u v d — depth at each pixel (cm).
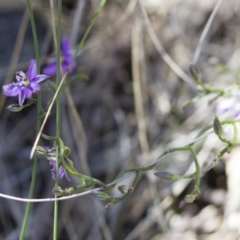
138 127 50
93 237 48
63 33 53
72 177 49
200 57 55
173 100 53
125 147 52
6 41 53
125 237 49
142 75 52
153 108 53
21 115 53
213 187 51
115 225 49
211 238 48
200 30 56
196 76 40
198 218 49
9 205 50
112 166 51
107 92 54
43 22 54
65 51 43
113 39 55
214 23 56
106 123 53
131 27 55
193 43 56
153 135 52
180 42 55
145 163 49
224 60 55
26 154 52
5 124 52
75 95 53
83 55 54
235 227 47
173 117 52
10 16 54
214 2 57
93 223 49
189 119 52
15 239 49
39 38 54
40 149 34
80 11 48
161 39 54
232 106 43
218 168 51
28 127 53
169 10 55
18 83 34
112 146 52
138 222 50
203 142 50
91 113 53
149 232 49
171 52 55
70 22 53
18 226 49
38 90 34
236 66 53
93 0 54
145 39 54
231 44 56
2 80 51
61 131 50
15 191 51
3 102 49
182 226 49
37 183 51
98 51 55
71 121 48
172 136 51
